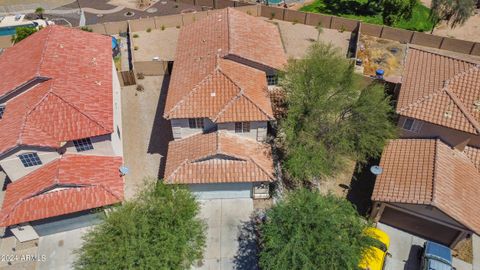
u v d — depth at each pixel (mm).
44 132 28859
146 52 47719
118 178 30047
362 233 25016
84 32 38312
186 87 31828
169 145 32500
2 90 31562
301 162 29469
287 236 23594
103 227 24016
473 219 26719
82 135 29094
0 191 32781
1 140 28234
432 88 30422
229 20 38031
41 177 28844
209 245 29125
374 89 31484
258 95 31688
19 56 35344
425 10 57688
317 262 22359
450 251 27609
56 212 27562
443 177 28062
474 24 55906
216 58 33188
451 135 29828
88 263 24016
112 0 59969
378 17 55781
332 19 50688
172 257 23484
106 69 35281
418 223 28969
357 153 31547
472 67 30922
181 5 58188
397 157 30312
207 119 31094
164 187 27016
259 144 32281
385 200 27672
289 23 52531
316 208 24266
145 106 40031
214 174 29766
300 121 31125
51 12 56375
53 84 31062
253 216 30938
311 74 31406
